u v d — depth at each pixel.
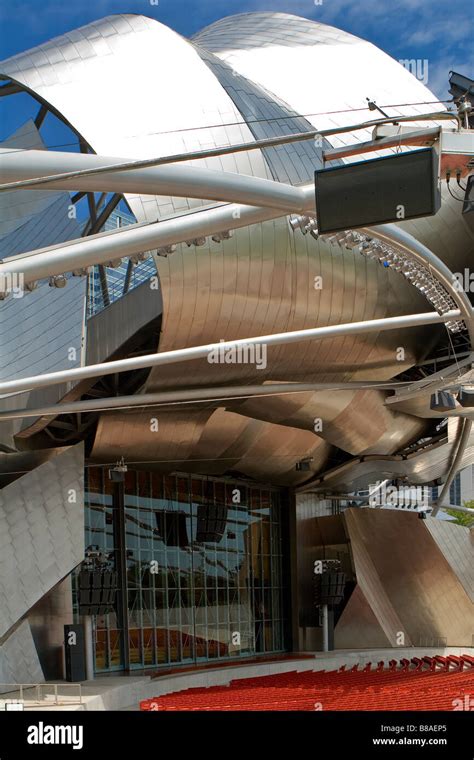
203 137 29.55
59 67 29.98
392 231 19.61
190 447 38.19
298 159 33.41
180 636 45.12
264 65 37.78
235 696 29.95
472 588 58.75
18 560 32.53
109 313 31.84
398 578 58.50
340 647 55.69
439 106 36.72
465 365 32.84
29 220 33.59
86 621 35.66
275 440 44.53
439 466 53.75
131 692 32.91
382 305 33.09
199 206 27.75
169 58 30.80
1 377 33.97
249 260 29.33
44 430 37.22
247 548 51.75
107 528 41.47
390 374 37.50
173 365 30.86
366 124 12.73
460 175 13.80
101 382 34.69
